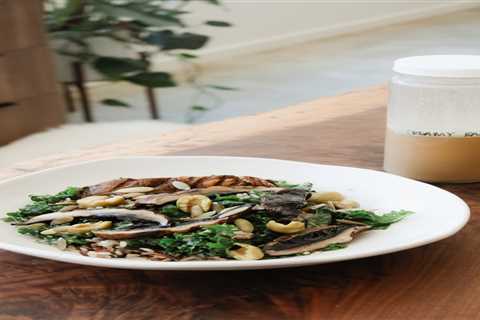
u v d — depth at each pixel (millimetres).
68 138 1591
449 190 835
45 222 697
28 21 1619
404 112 857
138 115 3764
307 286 630
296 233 661
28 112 1610
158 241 644
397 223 698
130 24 2240
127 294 625
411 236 664
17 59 1587
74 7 2201
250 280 639
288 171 824
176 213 681
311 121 1101
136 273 652
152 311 604
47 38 1679
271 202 686
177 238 639
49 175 797
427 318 591
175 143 1016
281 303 610
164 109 3812
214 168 835
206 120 3574
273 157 938
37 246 668
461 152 840
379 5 6203
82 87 2307
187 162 840
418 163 851
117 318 596
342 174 804
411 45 5285
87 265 637
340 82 4227
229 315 598
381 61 4750
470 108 839
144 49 3117
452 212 695
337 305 607
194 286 633
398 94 862
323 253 631
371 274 646
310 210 700
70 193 743
